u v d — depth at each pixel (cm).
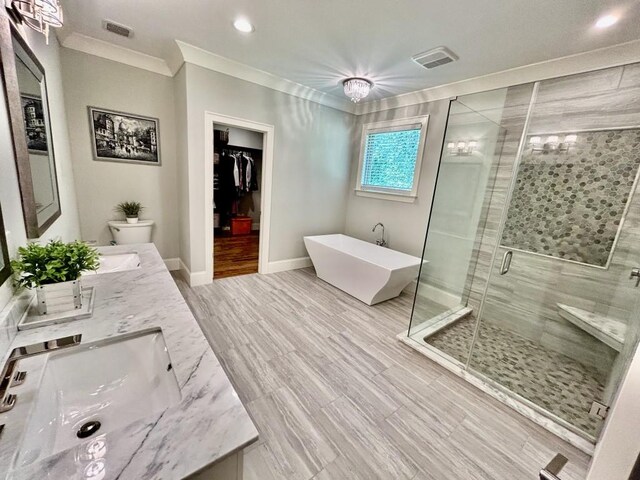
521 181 260
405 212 364
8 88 107
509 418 167
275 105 333
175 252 357
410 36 210
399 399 176
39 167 143
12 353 80
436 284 283
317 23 203
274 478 123
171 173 334
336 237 416
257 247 523
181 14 204
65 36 240
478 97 280
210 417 64
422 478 129
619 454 58
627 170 208
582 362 232
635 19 169
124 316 108
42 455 62
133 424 61
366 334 250
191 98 275
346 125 410
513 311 274
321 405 166
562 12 169
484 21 185
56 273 102
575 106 227
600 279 224
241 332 238
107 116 283
